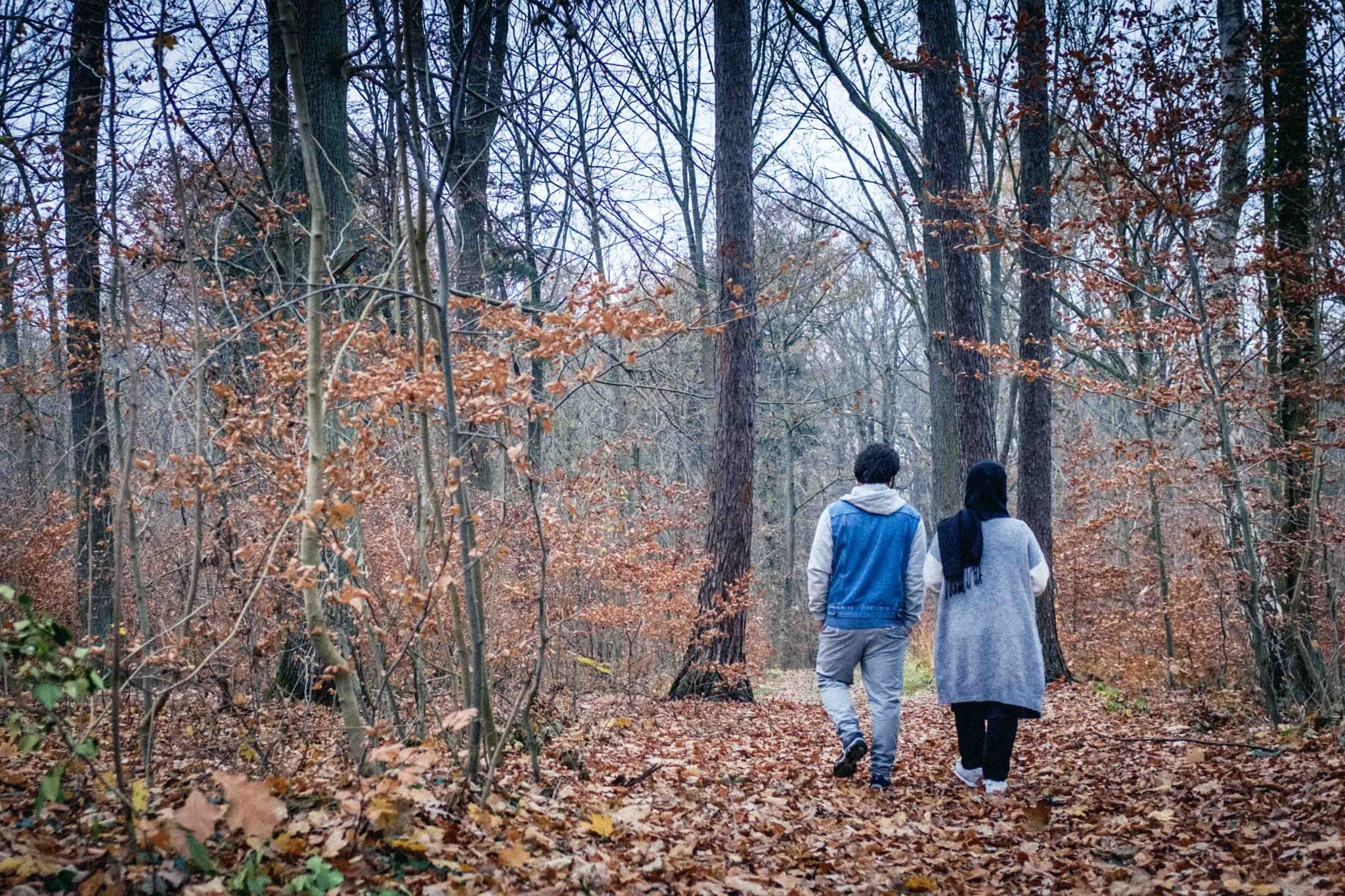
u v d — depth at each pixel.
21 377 6.97
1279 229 6.70
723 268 11.12
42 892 2.37
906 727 8.66
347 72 7.64
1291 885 2.96
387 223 6.52
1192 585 9.52
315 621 3.29
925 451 35.47
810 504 38.28
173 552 5.01
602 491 7.39
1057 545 14.77
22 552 6.89
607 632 9.59
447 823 3.23
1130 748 6.24
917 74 10.95
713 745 6.86
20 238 5.05
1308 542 6.15
